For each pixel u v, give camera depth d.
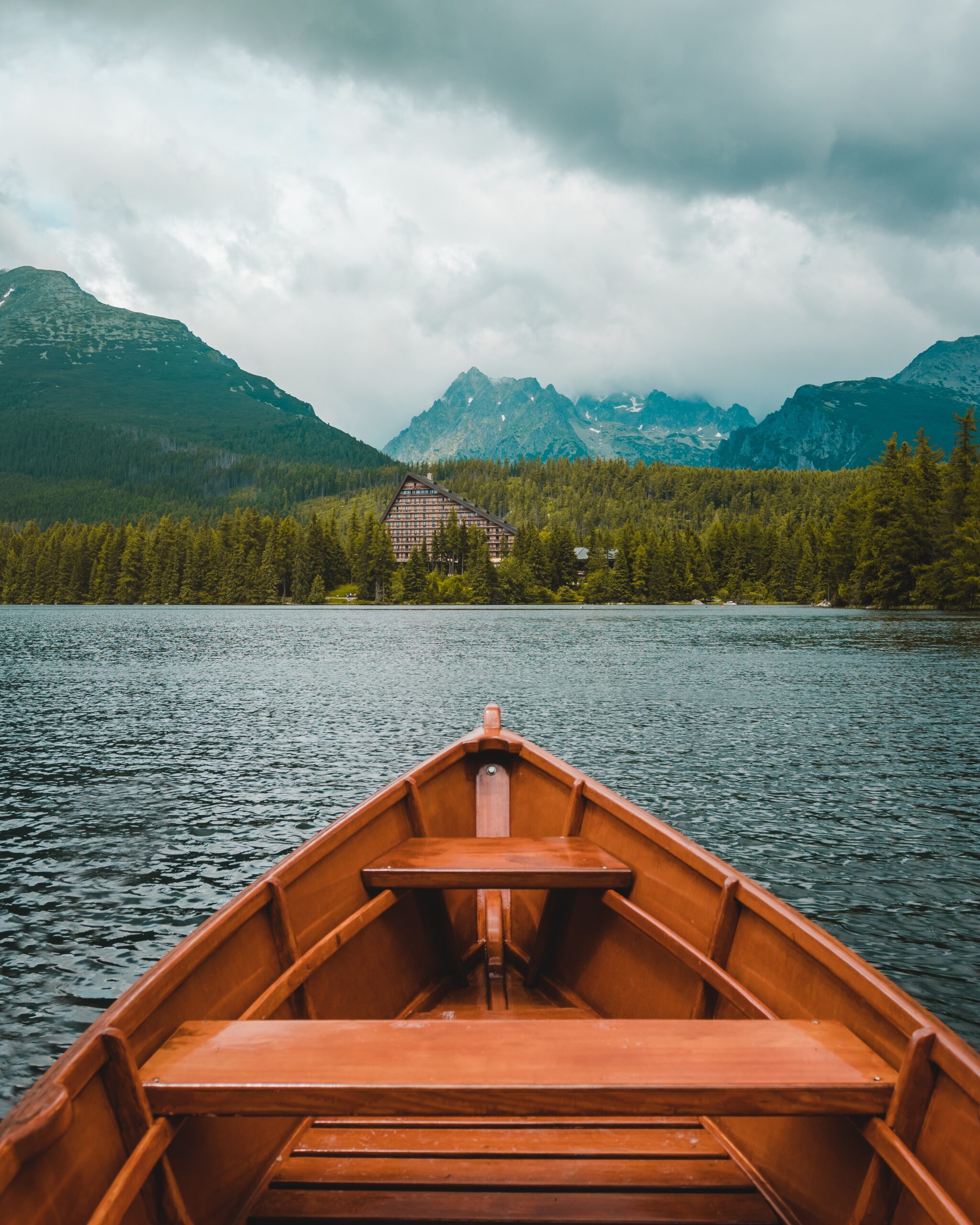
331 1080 3.06
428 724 26.84
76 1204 2.66
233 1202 3.46
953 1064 2.86
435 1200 3.52
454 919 6.55
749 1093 3.02
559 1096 3.00
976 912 10.96
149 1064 3.17
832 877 12.23
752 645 64.50
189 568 197.88
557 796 6.71
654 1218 3.41
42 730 25.78
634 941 5.31
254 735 24.84
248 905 4.19
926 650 58.31
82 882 12.27
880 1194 3.01
